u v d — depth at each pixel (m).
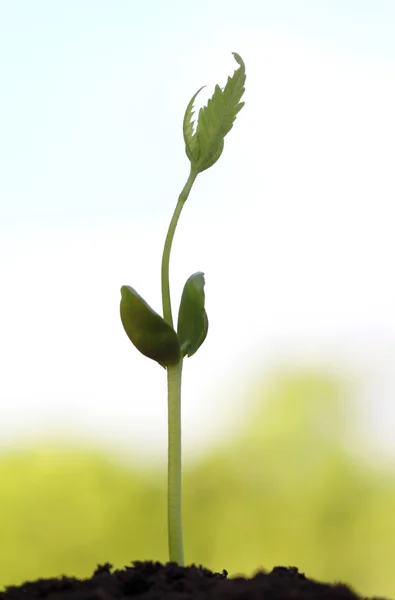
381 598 0.34
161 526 1.41
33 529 1.37
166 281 0.35
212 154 0.35
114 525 1.40
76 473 1.41
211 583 0.34
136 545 1.40
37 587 0.35
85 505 1.39
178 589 0.34
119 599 0.33
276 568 0.36
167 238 0.35
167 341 0.35
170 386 0.35
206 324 0.35
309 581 0.34
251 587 0.34
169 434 0.35
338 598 0.33
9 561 1.35
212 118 0.35
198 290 0.35
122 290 0.35
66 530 1.38
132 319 0.35
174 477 0.35
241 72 0.35
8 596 0.34
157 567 0.35
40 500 1.38
